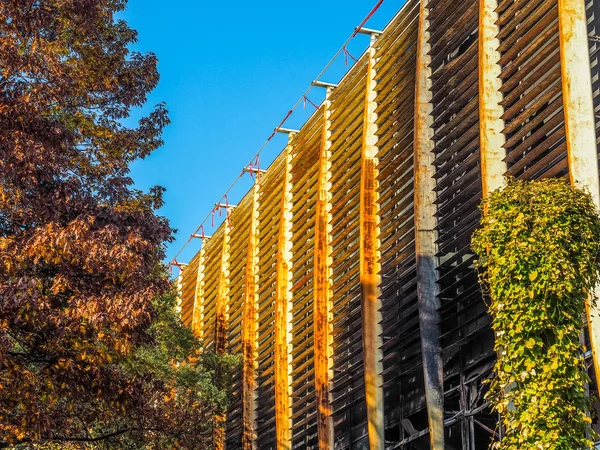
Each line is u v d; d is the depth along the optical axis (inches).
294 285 1535.4
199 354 1560.0
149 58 874.8
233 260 1918.1
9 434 697.6
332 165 1453.0
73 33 828.0
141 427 850.1
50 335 733.9
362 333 1274.6
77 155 810.2
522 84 1003.9
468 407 1086.4
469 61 1117.1
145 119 879.1
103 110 860.0
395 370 1247.5
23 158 701.9
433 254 1149.7
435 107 1197.1
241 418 1708.9
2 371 684.1
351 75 1445.6
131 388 784.9
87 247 713.6
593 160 887.1
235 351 1796.3
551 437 580.7
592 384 908.6
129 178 829.2
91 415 791.7
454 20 1168.8
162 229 790.5
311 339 1470.2
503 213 627.5
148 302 735.7
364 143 1320.1
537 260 607.2
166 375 1323.8
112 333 754.8
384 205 1316.4
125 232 765.3
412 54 1258.0
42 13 737.6
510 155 1008.9
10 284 684.1
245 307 1729.8
